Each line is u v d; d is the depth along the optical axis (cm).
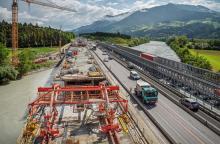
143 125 4806
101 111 4866
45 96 5150
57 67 13638
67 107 5450
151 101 6253
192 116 5512
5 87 9725
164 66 9212
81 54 15450
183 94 6781
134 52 14812
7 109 6812
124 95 7169
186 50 16288
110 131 4194
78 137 4097
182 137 4447
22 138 4169
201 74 7294
